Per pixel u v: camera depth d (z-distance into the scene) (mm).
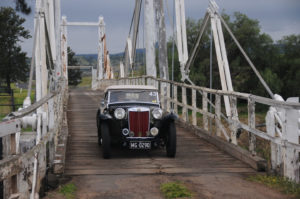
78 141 10516
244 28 46094
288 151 6422
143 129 8453
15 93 47281
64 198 5492
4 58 52531
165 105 15938
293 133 6488
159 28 16406
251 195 5699
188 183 6391
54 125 7305
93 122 14586
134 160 8242
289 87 44625
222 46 12930
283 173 6680
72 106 21703
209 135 10625
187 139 11117
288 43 47625
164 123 8562
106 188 6086
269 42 46250
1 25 52062
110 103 8906
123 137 8445
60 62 17047
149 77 17328
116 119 8469
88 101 25891
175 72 45375
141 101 8992
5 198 4203
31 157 4730
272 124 6934
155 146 8539
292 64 45281
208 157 8633
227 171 7258
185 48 17297
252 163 7535
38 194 5117
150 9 17094
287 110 6469
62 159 6891
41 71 10484
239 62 47125
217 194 5738
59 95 9875
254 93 44281
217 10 13258
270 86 43406
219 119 10023
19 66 54938
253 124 7793
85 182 6441
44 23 11078
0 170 3426
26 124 5715
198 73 44969
